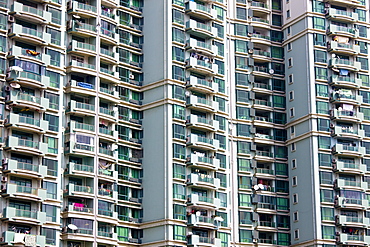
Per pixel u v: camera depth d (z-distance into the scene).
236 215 132.50
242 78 139.50
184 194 123.00
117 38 125.88
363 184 135.25
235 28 141.50
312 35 139.62
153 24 130.12
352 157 136.38
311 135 135.12
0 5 113.75
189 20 130.38
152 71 128.12
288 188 137.38
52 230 110.62
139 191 124.50
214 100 130.38
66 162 115.62
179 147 124.31
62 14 119.88
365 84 141.00
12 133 111.06
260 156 136.88
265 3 145.50
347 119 137.00
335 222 132.12
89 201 115.94
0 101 110.81
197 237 121.31
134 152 125.56
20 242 106.56
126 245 120.44
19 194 108.06
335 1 142.88
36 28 116.56
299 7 142.12
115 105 123.75
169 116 124.44
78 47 120.12
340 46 140.38
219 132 129.62
